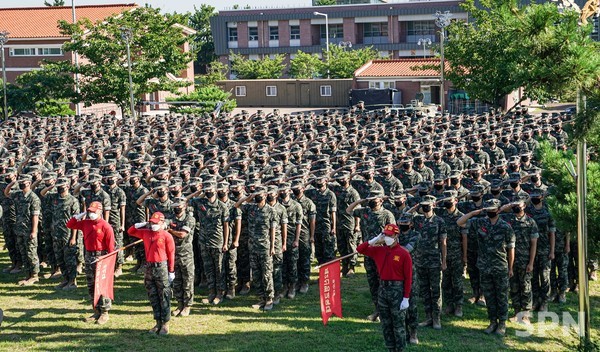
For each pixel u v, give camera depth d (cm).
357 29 7500
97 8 5875
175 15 4606
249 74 7044
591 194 1025
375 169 1834
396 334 1184
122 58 4444
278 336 1295
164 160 2181
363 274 1683
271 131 2759
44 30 5516
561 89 948
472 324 1354
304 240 1553
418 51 7331
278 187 1542
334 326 1342
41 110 4488
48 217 1658
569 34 915
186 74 6569
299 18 7606
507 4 948
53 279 1673
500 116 3019
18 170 2191
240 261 1565
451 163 2092
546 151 1142
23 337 1301
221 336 1300
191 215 1417
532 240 1337
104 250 1390
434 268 1318
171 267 1309
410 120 2900
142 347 1252
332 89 6159
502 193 1583
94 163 2333
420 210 1355
